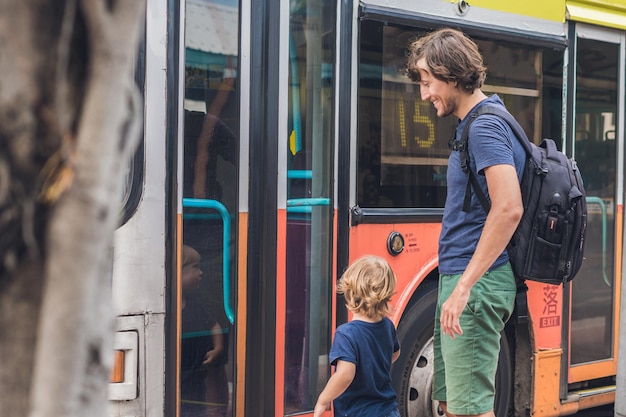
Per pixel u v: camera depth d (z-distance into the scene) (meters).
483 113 4.11
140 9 1.41
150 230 4.23
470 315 4.09
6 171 1.36
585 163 6.57
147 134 4.24
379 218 5.26
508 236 3.88
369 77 5.25
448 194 4.25
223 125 4.59
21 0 1.34
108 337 1.46
